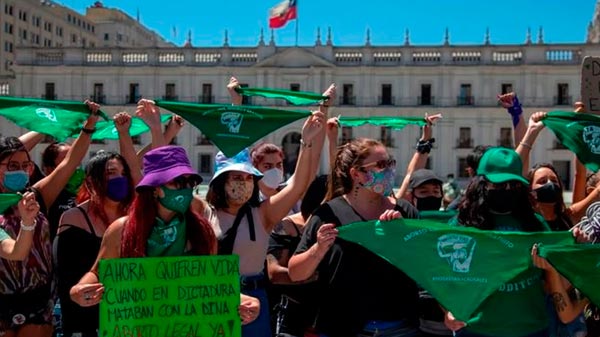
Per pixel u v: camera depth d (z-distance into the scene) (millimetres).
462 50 64062
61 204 7863
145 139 61688
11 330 5402
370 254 4875
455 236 4840
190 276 4555
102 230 5797
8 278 5367
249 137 5816
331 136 6918
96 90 67000
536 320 4906
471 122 64062
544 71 62750
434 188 7484
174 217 4582
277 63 65250
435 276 4766
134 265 4453
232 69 65688
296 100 7109
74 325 5668
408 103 64625
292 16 61906
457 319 4715
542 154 63219
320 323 5039
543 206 6172
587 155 6328
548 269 4840
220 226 5305
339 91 65438
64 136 6359
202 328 4562
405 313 4898
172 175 4383
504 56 63781
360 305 4793
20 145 5637
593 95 6969
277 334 6109
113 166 5848
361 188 5070
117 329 4426
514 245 4863
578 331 4988
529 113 62844
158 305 4504
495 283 4789
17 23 102562
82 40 121938
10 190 5574
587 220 5168
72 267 5672
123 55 66938
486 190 5102
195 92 66375
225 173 5332
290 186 5488
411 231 4832
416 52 64750
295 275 4785
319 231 4613
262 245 5348
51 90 66812
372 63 65062
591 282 4730
